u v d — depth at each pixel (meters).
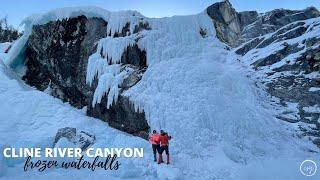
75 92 21.98
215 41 21.91
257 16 28.77
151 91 18.14
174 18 21.31
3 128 17.72
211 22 22.42
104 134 17.45
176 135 16.12
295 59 20.09
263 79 19.97
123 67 19.81
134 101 17.86
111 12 21.72
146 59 20.09
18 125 18.41
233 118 16.55
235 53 23.22
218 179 12.93
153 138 13.95
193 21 21.77
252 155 15.11
